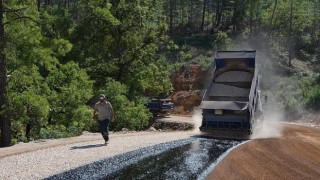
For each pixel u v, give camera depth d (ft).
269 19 233.76
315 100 129.29
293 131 70.95
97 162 34.14
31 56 60.90
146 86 113.91
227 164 33.32
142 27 111.55
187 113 162.61
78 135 62.69
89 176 29.01
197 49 219.20
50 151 39.58
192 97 167.73
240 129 56.13
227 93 61.41
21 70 65.00
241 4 244.01
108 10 100.32
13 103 58.95
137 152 40.11
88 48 111.04
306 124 101.14
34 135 66.28
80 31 109.91
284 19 227.61
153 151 41.32
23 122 64.64
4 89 59.11
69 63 78.23
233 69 64.18
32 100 59.67
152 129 88.38
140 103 106.22
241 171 30.42
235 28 254.27
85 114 72.59
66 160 34.58
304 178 28.09
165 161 35.63
